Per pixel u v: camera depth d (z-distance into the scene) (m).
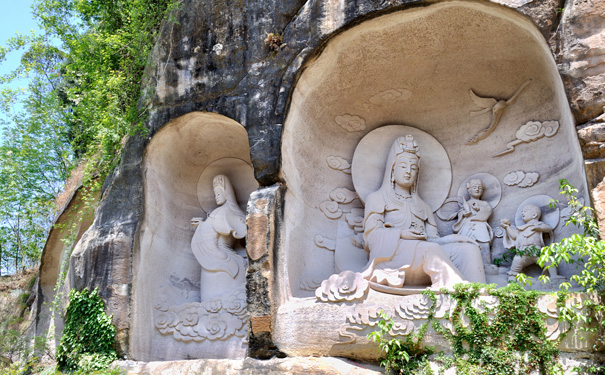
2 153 13.19
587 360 6.81
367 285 7.86
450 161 9.58
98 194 10.82
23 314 13.50
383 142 9.70
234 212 9.94
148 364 8.54
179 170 10.36
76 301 9.18
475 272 8.09
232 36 9.54
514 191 9.03
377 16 8.64
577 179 8.21
